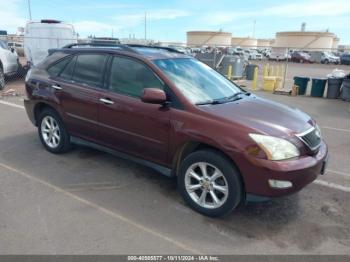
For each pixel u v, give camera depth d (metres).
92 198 3.76
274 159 3.06
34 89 5.07
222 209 3.34
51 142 5.10
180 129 3.48
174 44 26.56
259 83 17.64
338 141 6.57
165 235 3.12
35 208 3.49
